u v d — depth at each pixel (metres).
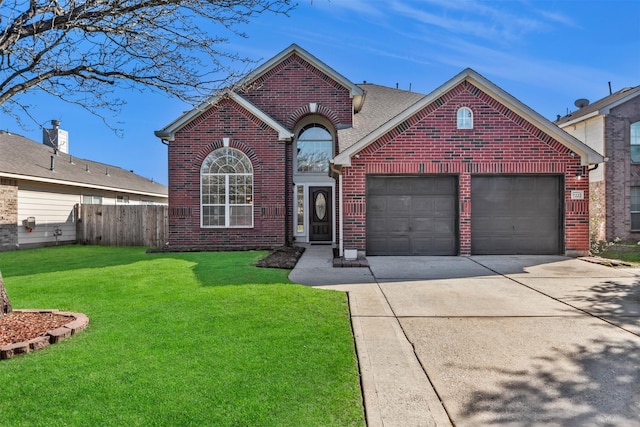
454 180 11.10
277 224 13.28
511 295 6.49
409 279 7.86
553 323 4.97
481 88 10.82
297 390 3.12
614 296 6.39
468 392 3.23
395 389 3.25
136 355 3.77
